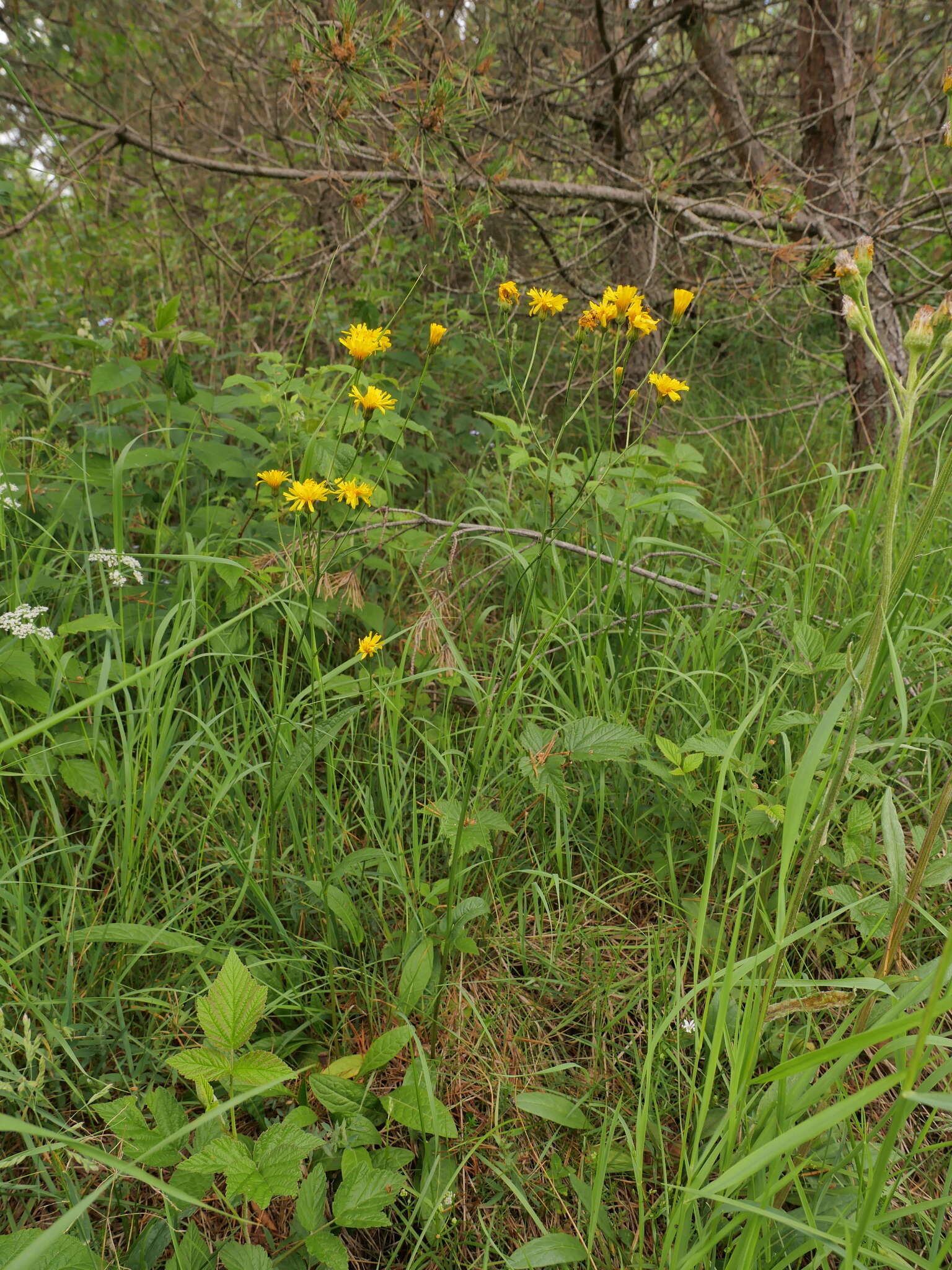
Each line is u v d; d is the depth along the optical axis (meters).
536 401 4.33
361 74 2.47
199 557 1.47
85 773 1.61
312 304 4.02
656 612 2.29
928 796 1.86
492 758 1.78
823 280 3.23
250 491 2.44
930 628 1.92
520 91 4.11
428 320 3.72
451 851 1.69
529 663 1.79
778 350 5.32
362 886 1.70
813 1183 1.22
